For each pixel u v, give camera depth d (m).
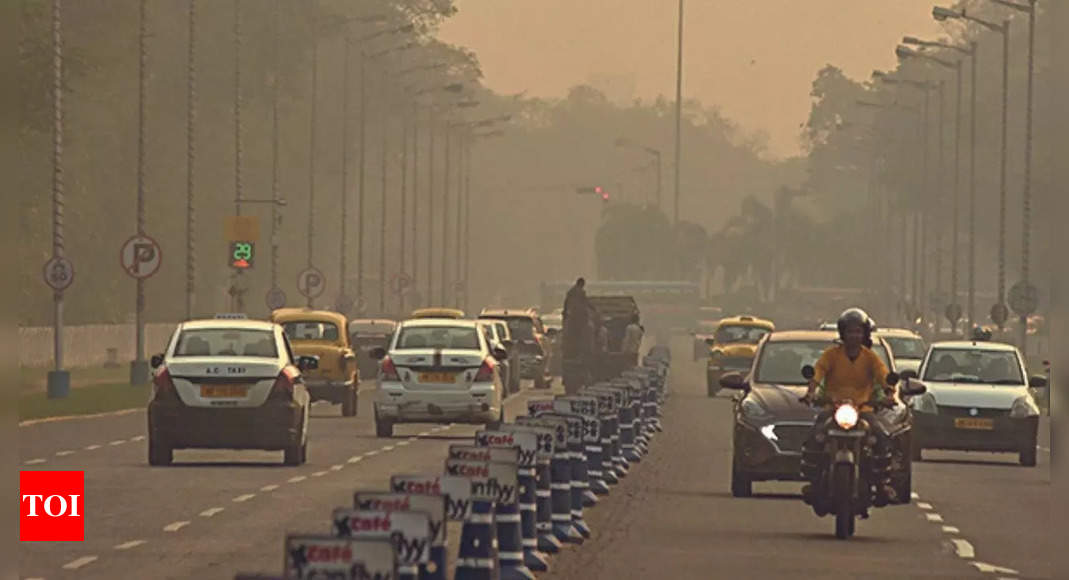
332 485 76.19
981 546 60.53
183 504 67.88
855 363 63.31
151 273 141.50
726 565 53.75
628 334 159.75
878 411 65.94
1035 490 82.81
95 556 53.06
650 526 64.00
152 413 83.44
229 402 83.38
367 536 28.95
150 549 54.78
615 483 81.38
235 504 68.06
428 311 170.75
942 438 98.38
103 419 120.75
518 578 45.88
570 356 157.50
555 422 58.28
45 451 92.00
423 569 35.72
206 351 85.31
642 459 96.81
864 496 62.44
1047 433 132.75
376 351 111.06
